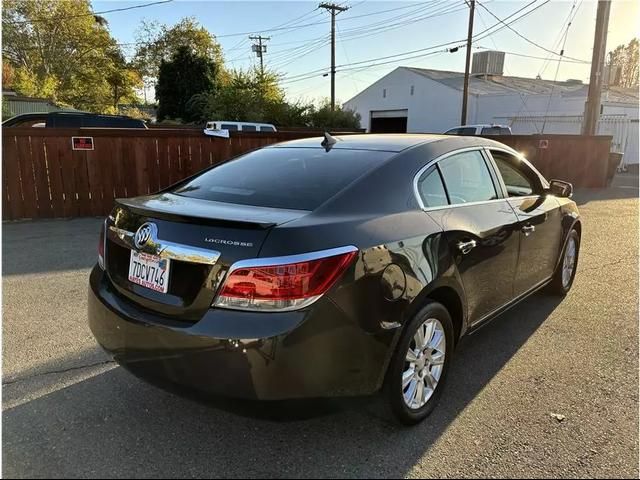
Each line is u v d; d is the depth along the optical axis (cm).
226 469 233
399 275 246
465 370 331
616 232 787
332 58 3300
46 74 4231
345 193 260
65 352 347
